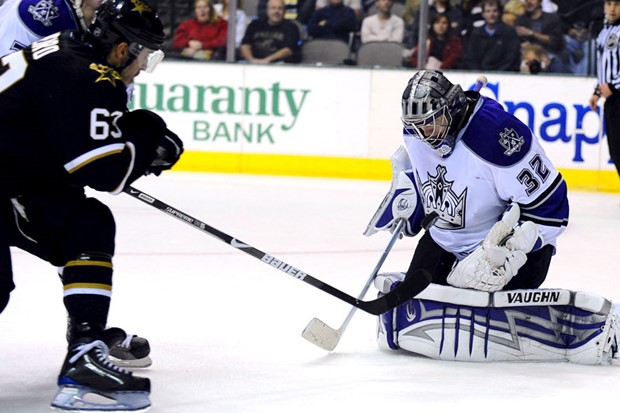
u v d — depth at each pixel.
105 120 4.47
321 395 5.00
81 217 4.70
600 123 16.94
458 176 5.86
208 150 17.91
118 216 12.14
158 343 6.05
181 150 4.89
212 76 17.78
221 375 5.35
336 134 17.66
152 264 8.98
